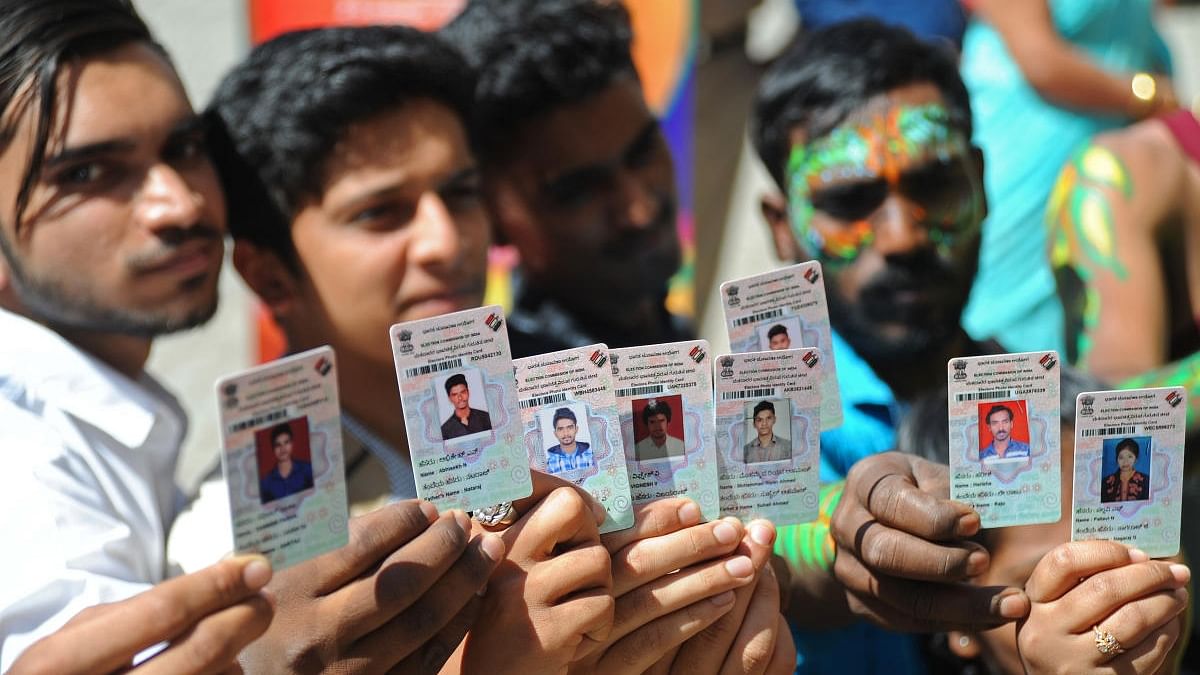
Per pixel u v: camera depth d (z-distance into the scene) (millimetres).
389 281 2283
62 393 2051
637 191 2945
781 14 5531
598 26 2904
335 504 1605
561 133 2873
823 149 2639
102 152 1983
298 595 1603
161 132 2039
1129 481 1846
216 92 2436
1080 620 1780
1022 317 4012
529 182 2922
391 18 3910
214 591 1459
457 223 2352
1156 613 1767
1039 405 1840
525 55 2822
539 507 1710
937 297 2637
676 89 4125
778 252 2932
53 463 1977
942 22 4531
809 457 1852
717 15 5184
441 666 1671
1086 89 3934
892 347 2641
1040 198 4016
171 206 2012
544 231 2949
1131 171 2977
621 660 1776
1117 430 1838
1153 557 1863
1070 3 4199
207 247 2109
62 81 1947
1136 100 3943
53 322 2072
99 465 2062
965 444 1840
